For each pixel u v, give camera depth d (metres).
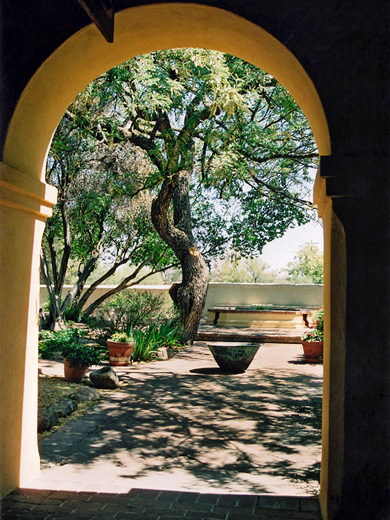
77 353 8.73
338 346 3.47
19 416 4.30
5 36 3.90
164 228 14.17
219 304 22.38
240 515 3.83
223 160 10.99
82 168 14.79
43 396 7.60
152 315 14.40
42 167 4.66
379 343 3.36
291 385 9.16
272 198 15.88
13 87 3.88
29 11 3.91
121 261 18.08
